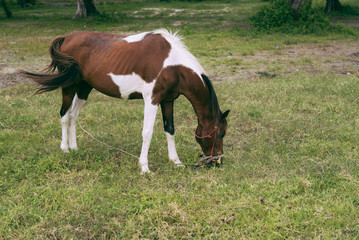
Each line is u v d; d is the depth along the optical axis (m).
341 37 14.47
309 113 6.59
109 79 4.27
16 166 4.46
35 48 12.14
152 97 4.17
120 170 4.48
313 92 7.64
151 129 4.29
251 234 3.27
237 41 13.95
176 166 4.57
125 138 5.48
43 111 6.47
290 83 8.16
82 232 3.31
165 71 4.06
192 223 3.41
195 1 33.19
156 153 5.02
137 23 19.31
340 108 6.61
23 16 23.17
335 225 3.39
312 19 16.25
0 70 9.61
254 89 7.83
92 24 19.02
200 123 4.35
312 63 10.41
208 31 16.55
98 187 3.95
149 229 3.35
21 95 7.52
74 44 4.42
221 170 4.49
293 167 4.58
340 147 5.08
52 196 3.75
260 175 4.40
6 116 6.20
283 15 16.14
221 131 4.36
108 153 4.95
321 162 4.56
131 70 4.14
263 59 11.11
